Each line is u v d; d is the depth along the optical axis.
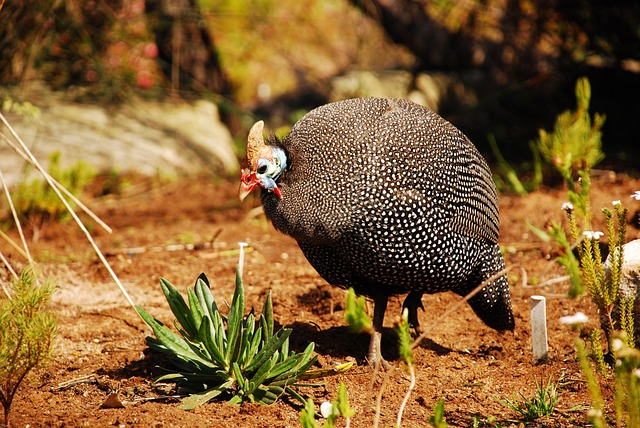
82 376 7.52
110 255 11.29
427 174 7.23
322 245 7.52
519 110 19.86
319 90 22.80
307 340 8.25
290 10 24.44
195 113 19.36
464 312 9.27
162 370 7.52
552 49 19.09
